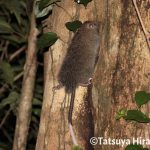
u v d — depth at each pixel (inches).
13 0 290.2
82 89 240.4
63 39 243.0
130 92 237.3
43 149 241.3
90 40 241.0
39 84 303.4
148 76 236.8
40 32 270.5
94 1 241.6
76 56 241.4
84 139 239.5
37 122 300.8
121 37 238.5
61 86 241.4
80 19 242.2
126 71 237.8
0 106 284.2
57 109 241.1
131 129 237.3
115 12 239.3
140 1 238.1
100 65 240.2
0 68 289.0
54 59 243.1
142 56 237.1
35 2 252.2
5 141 319.0
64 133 240.4
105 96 239.0
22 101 275.7
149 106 237.1
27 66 275.1
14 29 295.0
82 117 239.9
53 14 245.3
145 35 235.3
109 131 238.4
